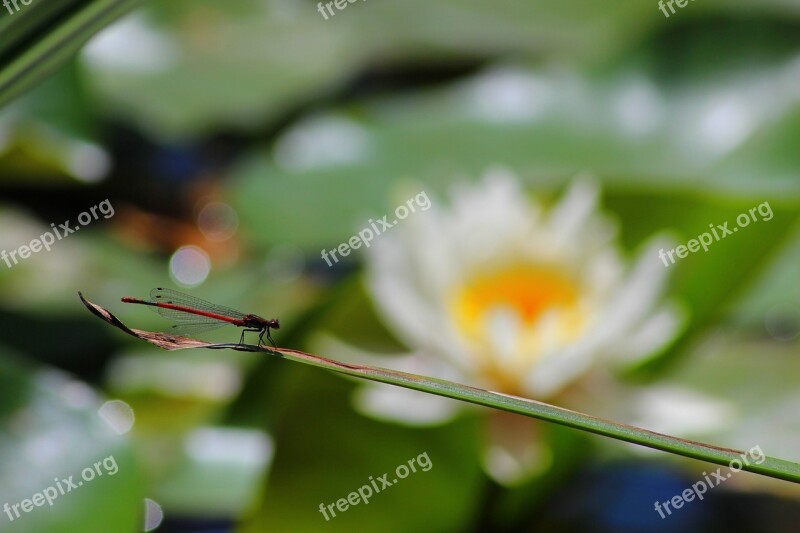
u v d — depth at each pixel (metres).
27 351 1.51
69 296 1.54
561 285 1.46
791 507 1.46
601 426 1.31
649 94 1.59
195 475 1.45
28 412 1.40
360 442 1.42
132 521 1.39
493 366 1.45
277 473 1.42
